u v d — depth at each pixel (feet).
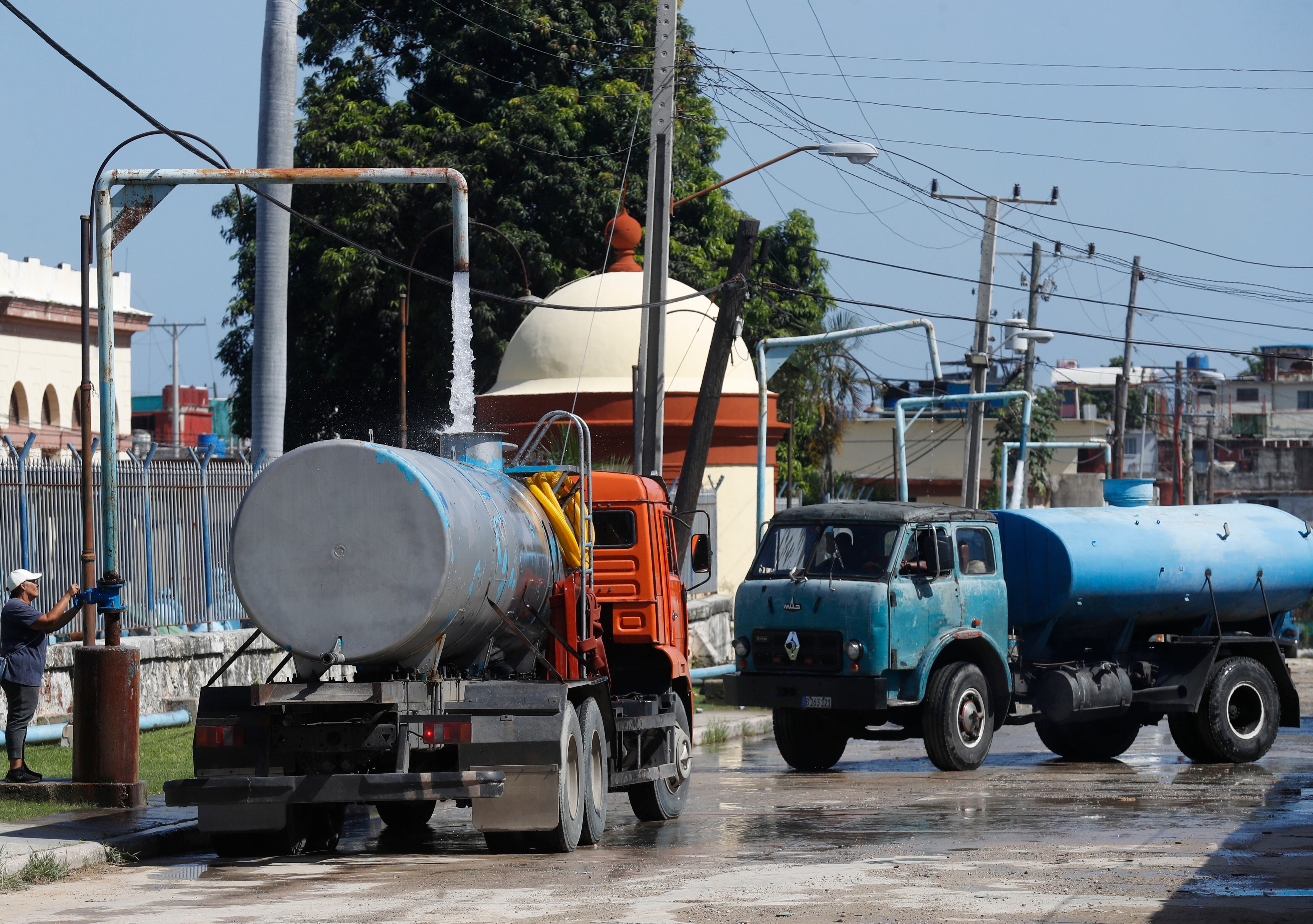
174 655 235.61
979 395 391.65
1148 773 211.20
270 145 264.11
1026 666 225.97
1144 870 122.62
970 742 212.64
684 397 388.16
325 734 133.49
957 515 216.74
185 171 176.86
